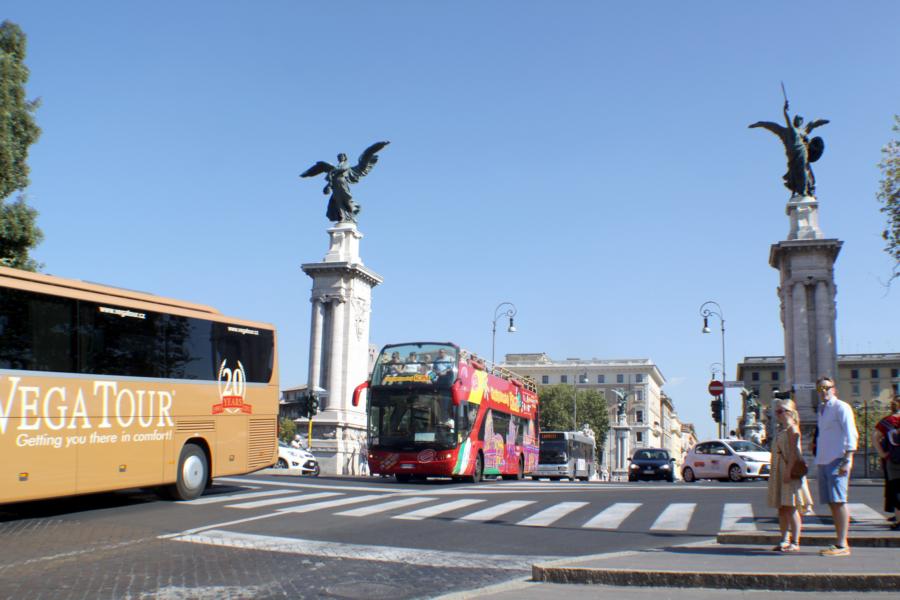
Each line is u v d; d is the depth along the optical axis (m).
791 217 57.91
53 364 15.87
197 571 10.91
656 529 14.98
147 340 18.16
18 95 27.33
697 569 9.70
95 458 16.55
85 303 16.70
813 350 55.09
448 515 17.12
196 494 19.38
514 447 35.22
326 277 57.38
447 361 28.91
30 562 11.51
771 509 17.58
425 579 10.47
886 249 37.78
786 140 58.84
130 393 17.52
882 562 10.02
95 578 10.41
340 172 59.78
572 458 54.44
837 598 8.57
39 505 18.50
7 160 26.39
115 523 15.47
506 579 10.48
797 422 11.40
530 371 161.00
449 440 28.02
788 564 9.99
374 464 28.48
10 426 14.91
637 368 156.38
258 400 21.44
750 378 148.88
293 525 15.38
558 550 12.78
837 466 10.91
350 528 15.09
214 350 20.12
